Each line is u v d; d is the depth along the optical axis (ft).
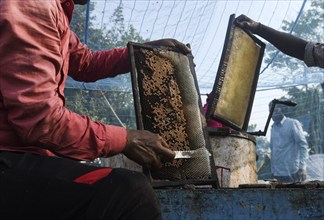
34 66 4.90
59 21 5.33
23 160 4.83
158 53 7.78
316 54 10.75
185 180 7.01
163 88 7.55
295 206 5.56
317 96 39.14
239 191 5.72
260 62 10.41
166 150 6.11
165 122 7.36
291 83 25.26
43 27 5.05
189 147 7.36
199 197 5.80
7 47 4.85
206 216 5.75
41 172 4.72
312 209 5.50
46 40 5.05
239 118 9.83
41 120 4.90
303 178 26.18
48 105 4.92
